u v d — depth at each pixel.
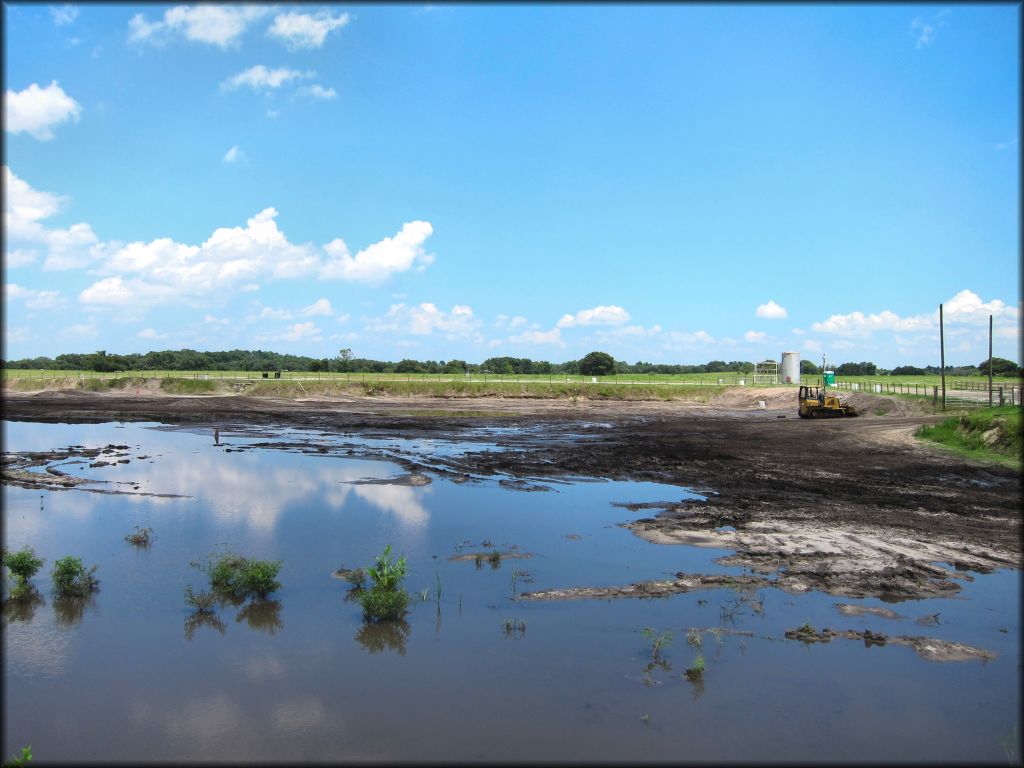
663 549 16.05
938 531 17.73
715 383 90.94
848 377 116.69
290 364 146.25
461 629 11.16
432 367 130.75
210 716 8.45
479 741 7.92
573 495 22.84
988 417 34.97
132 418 54.69
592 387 82.62
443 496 22.47
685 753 7.69
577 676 9.52
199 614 11.80
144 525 18.19
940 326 54.22
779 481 25.52
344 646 10.50
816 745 7.89
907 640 10.74
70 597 12.63
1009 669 9.86
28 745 7.81
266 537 17.00
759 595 12.81
